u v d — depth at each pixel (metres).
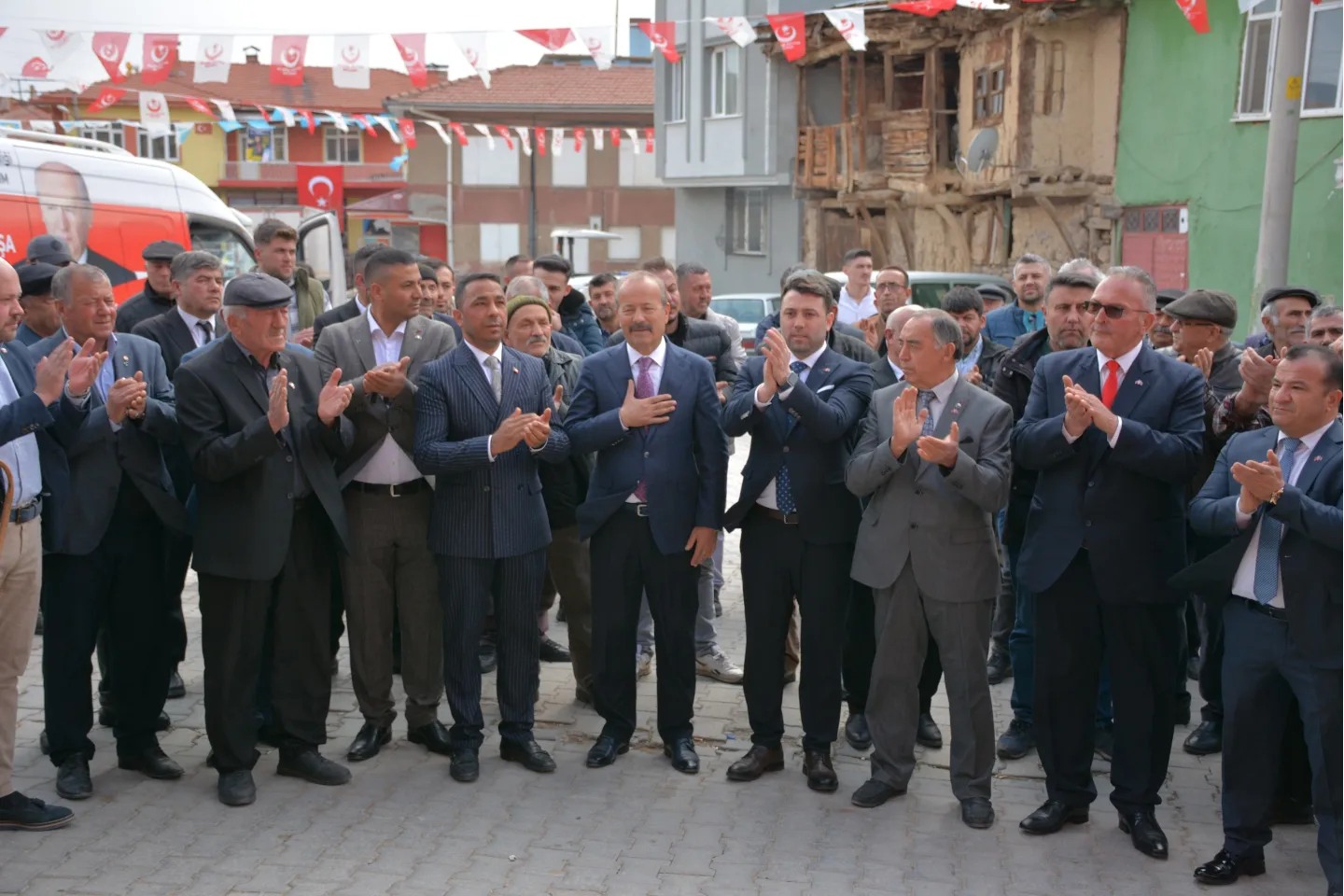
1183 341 5.79
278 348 5.01
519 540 5.32
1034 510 4.94
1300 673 4.23
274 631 5.23
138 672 5.20
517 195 46.06
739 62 29.47
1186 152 17.39
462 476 5.30
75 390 4.61
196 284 6.30
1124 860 4.64
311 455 5.12
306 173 17.97
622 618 5.47
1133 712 4.74
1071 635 4.80
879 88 25.70
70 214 9.40
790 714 6.20
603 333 8.20
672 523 5.37
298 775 5.30
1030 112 19.64
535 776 5.39
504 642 5.45
